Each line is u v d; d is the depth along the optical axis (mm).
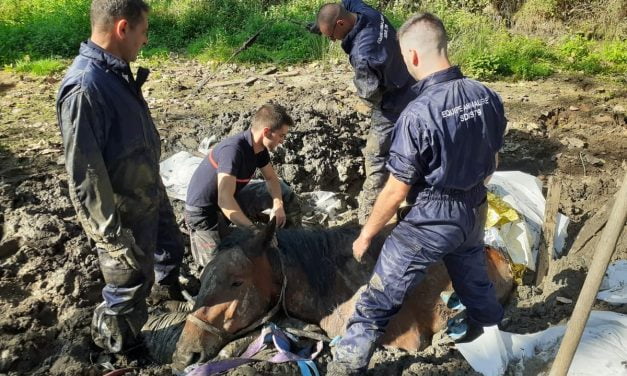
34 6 14672
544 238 5309
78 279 4984
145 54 12805
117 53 3701
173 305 4785
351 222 6023
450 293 4520
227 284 4160
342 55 12391
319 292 4480
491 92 3680
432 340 4480
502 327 4555
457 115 3496
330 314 4453
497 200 5234
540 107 9664
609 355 3951
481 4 16312
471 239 3865
